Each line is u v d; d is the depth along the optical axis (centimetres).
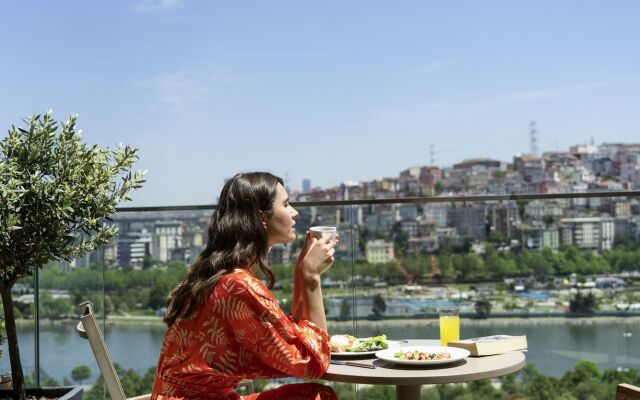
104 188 318
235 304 177
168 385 182
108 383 191
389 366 195
